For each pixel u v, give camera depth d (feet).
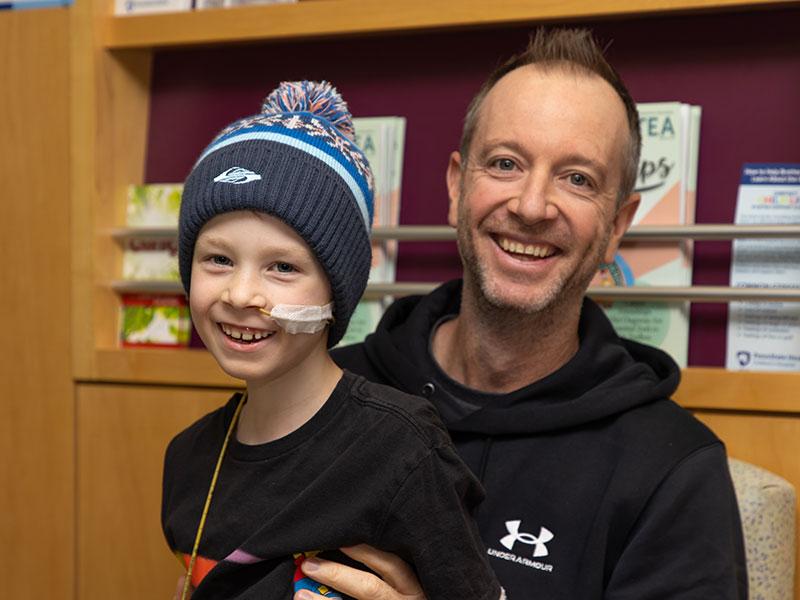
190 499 3.28
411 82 5.31
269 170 2.92
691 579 3.42
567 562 3.59
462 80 5.22
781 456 4.38
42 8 5.36
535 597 3.57
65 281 5.39
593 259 3.97
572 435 3.81
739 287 4.51
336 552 3.08
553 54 4.04
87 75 5.30
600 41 4.99
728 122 4.78
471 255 3.97
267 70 5.58
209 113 5.71
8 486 5.54
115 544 5.35
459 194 4.19
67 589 5.43
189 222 2.97
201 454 3.36
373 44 5.38
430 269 5.24
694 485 3.58
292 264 2.92
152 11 5.35
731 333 4.66
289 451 3.04
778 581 4.00
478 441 3.90
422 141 5.29
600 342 4.08
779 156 4.70
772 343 4.59
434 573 2.93
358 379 3.17
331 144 3.11
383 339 4.25
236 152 2.99
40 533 5.49
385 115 5.36
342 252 3.00
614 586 3.48
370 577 2.98
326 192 2.97
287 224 2.89
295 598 2.91
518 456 3.81
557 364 4.15
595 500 3.64
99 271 5.35
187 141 5.71
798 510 4.33
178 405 5.22
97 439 5.38
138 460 5.30
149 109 5.75
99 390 5.37
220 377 5.10
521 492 3.74
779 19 4.70
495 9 4.63
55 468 5.45
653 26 4.90
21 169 5.44
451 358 4.35
